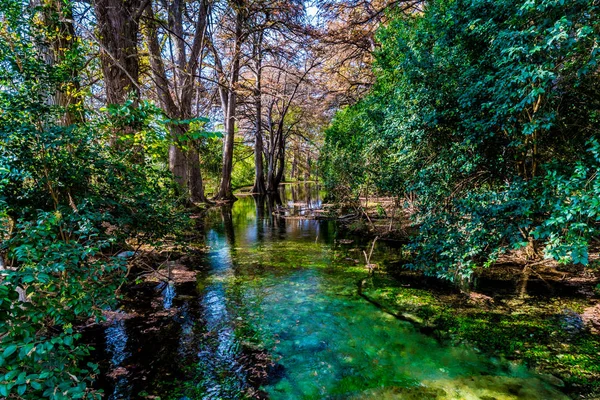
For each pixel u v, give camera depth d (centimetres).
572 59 292
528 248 579
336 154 1109
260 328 388
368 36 1343
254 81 2167
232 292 504
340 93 1777
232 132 1892
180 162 1159
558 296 457
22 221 236
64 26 452
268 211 1515
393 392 276
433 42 473
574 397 264
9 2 301
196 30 1012
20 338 170
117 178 344
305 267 636
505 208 339
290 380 293
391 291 504
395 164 711
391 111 582
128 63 705
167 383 286
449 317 410
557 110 355
